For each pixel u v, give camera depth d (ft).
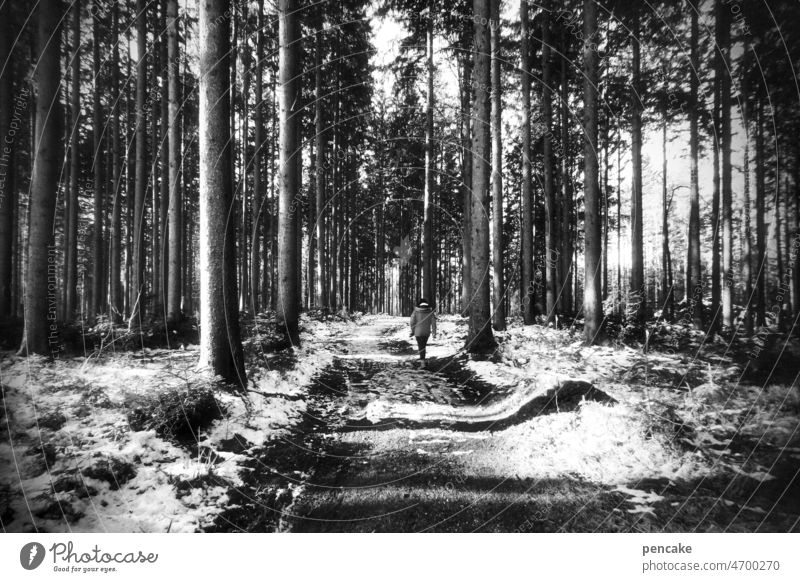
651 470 10.66
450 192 79.20
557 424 13.80
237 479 10.61
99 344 22.91
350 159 79.20
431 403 18.93
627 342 25.80
